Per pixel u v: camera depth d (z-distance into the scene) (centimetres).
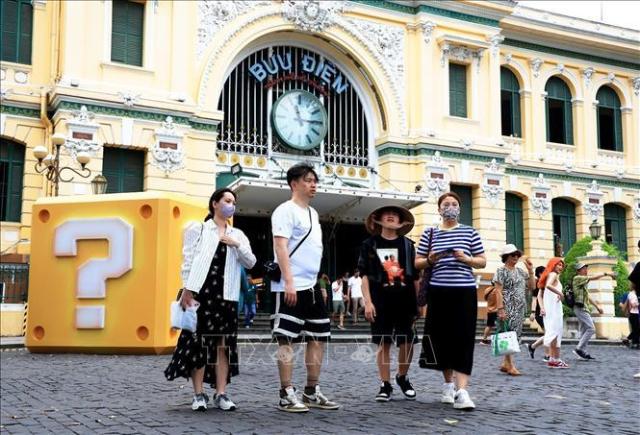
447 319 715
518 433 559
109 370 1102
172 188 2147
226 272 688
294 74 2483
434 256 721
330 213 2459
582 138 2845
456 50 2670
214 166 2247
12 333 1845
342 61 2564
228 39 2312
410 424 602
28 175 2073
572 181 2834
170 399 781
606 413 668
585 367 1128
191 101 2216
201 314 675
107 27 2123
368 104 2602
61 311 1420
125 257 1384
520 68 2894
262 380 970
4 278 1877
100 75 2102
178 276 1419
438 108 2617
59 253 1428
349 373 1067
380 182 2566
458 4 2647
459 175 2617
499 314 1097
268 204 2300
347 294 2327
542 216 2817
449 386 738
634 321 1141
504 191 2706
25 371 1100
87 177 1864
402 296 764
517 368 1161
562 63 2927
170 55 2211
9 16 2128
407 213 777
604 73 2841
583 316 1222
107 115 2083
